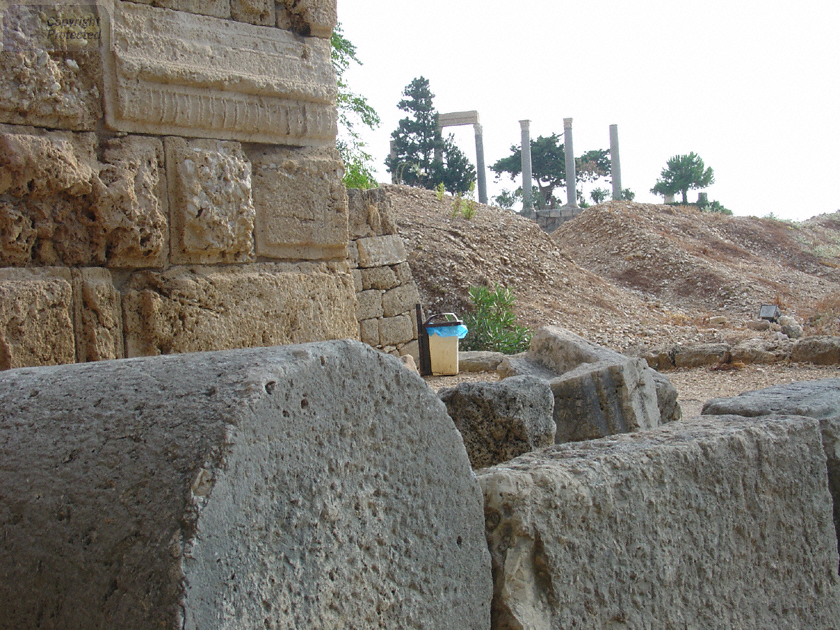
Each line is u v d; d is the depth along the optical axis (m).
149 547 1.16
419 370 10.12
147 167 2.98
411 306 10.30
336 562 1.38
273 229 3.39
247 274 3.29
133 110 2.93
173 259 3.10
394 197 18.70
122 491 1.24
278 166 3.40
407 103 48.03
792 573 2.32
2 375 1.67
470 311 13.83
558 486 1.77
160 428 1.29
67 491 1.29
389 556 1.49
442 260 14.95
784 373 9.12
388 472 1.51
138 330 2.99
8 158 2.61
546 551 1.72
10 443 1.41
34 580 1.27
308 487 1.35
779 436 2.32
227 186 3.18
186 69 3.01
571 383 4.23
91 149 2.86
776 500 2.29
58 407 1.45
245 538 1.23
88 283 2.85
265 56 3.29
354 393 1.46
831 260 26.64
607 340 13.70
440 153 47.75
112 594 1.18
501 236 17.94
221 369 1.39
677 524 2.01
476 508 1.68
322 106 3.51
